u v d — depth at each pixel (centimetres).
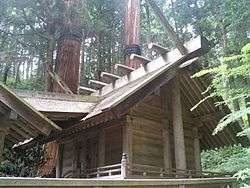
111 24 1923
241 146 1199
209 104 1021
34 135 651
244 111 460
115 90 1090
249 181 738
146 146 884
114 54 2030
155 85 859
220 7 1491
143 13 2105
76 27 1433
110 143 898
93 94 1250
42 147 1231
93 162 945
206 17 1603
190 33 1819
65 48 1384
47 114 814
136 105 832
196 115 1088
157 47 958
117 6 1822
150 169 861
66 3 1459
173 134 951
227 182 736
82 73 1995
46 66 1677
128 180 495
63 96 989
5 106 542
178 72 940
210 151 1420
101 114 770
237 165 874
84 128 873
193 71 952
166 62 954
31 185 365
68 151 1091
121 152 853
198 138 1081
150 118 922
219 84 670
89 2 1688
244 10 1236
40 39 1775
